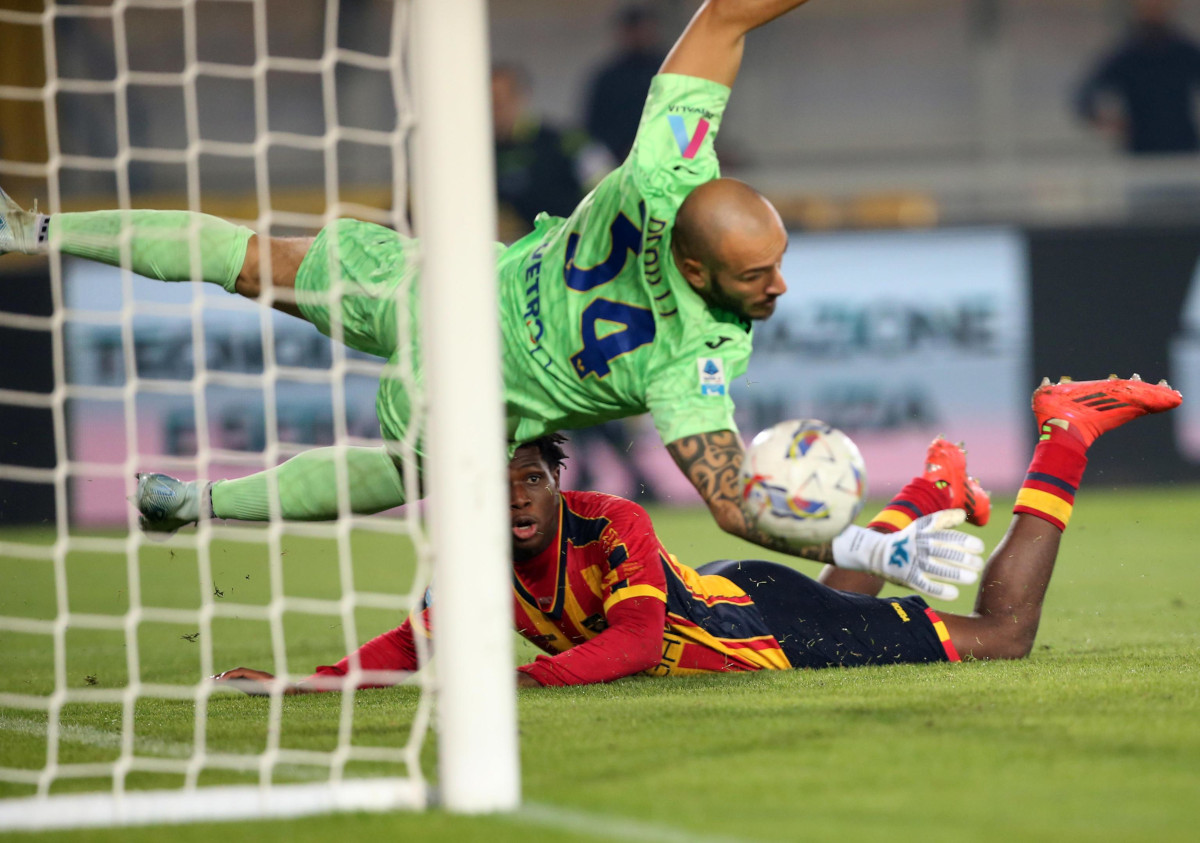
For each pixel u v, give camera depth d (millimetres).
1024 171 50000
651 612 12352
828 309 38469
